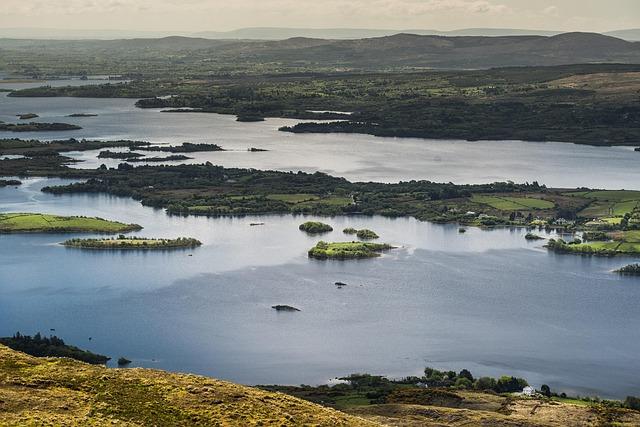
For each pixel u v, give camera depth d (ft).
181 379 419.74
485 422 547.49
